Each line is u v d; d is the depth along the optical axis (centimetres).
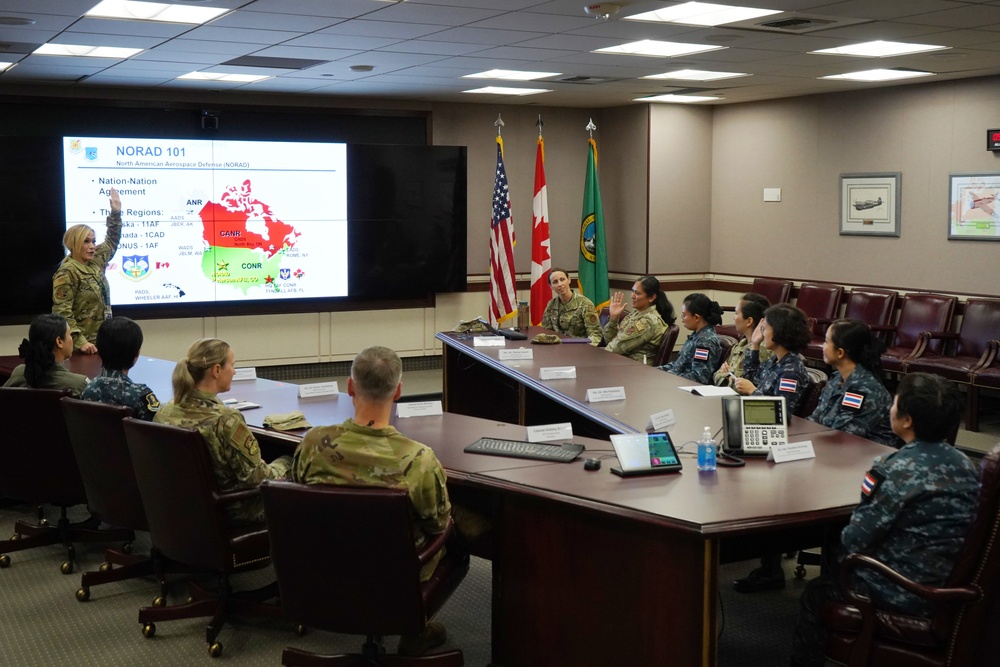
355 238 908
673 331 607
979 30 566
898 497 258
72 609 384
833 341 390
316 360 915
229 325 872
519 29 558
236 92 862
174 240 838
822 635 288
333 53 641
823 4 491
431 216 936
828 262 913
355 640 355
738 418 338
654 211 991
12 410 397
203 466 324
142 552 449
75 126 814
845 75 774
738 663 335
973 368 693
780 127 944
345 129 923
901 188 843
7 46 604
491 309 912
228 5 486
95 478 374
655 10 508
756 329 493
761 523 265
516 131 999
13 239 777
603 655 291
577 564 295
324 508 272
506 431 383
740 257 1000
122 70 713
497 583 319
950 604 247
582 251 962
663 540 272
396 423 397
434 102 954
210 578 417
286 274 886
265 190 869
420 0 476
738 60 687
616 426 396
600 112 1035
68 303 565
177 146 830
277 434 388
